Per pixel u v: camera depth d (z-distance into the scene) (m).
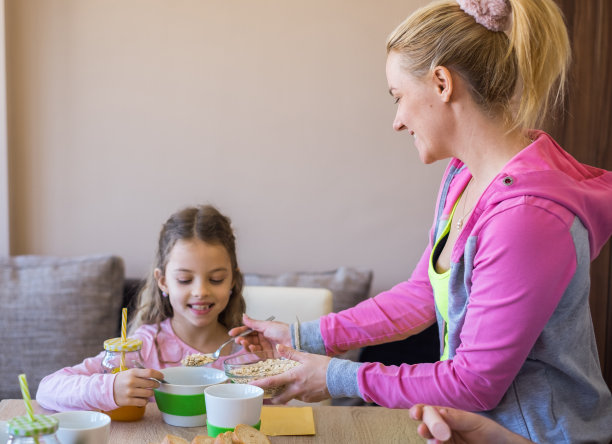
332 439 1.23
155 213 2.81
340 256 2.83
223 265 1.88
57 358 2.43
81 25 2.75
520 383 1.23
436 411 1.00
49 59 2.75
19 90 2.75
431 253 1.47
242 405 1.16
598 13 2.50
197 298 1.85
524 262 1.13
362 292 2.56
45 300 2.45
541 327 1.15
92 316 2.45
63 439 1.03
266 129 2.79
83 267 2.50
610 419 1.27
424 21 1.28
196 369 1.38
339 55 2.77
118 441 1.20
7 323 2.44
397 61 1.31
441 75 1.25
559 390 1.24
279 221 2.82
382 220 2.82
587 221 1.18
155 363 1.88
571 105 2.52
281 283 2.55
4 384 2.42
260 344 1.69
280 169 2.81
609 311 2.58
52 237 2.80
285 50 2.77
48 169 2.78
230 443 1.06
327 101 2.79
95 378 1.33
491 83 1.25
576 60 2.52
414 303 1.59
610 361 2.58
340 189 2.81
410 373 1.23
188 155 2.80
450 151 1.32
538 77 1.20
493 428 1.03
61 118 2.77
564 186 1.17
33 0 2.73
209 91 2.78
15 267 2.52
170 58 2.77
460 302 1.29
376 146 2.80
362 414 1.37
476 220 1.24
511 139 1.28
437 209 1.55
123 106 2.78
